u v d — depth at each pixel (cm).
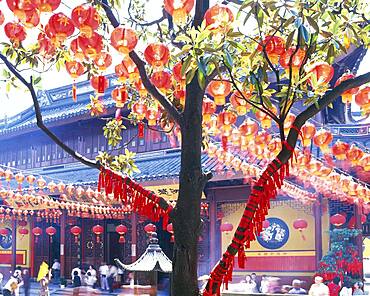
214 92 524
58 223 3077
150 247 918
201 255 2130
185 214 427
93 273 2605
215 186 2102
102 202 2184
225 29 403
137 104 691
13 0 404
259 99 457
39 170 3081
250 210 394
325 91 460
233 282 2042
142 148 2584
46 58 571
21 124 3234
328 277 1633
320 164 1202
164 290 2267
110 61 550
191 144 437
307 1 430
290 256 1962
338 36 481
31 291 2627
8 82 597
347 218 1809
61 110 3173
